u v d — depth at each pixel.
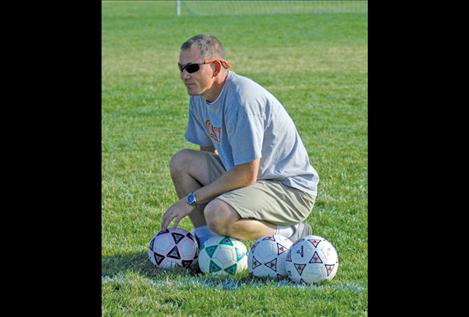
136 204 11.87
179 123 17.97
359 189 12.55
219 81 9.09
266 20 39.31
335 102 19.95
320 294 8.18
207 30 36.47
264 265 8.70
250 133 9.01
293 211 9.46
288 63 26.47
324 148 15.30
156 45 32.06
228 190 9.23
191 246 9.11
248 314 7.74
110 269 9.01
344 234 10.42
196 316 7.74
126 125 17.70
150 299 8.15
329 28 35.78
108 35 35.47
